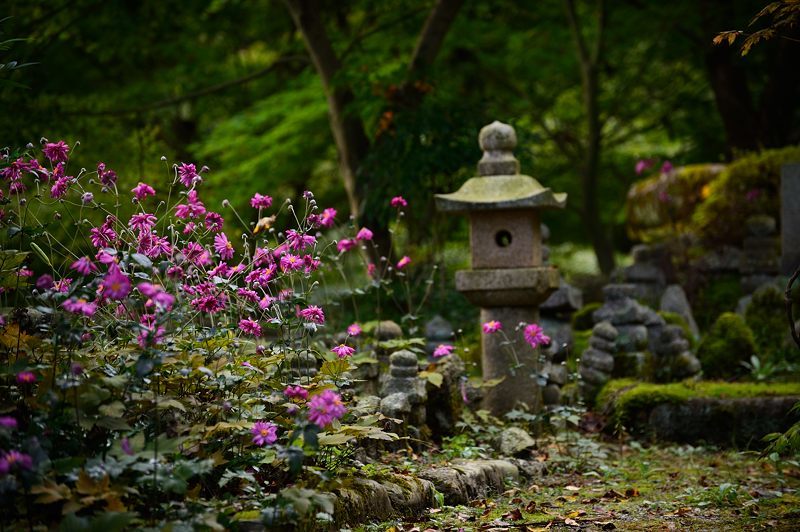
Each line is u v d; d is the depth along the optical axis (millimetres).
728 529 4777
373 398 6000
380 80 13086
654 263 13586
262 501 4160
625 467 6793
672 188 15195
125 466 3775
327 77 13766
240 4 17500
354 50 16109
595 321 9328
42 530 3703
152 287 3900
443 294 11234
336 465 4785
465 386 7090
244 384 4777
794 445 5043
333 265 8352
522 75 19125
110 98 16688
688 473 6535
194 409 4508
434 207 12664
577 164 19391
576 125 21000
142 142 14812
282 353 5203
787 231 12109
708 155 19562
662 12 17156
